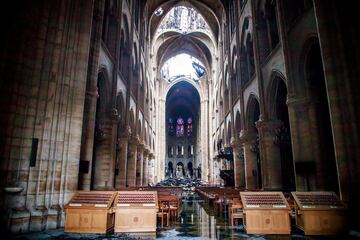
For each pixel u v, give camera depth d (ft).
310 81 45.21
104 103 59.41
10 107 29.58
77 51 36.76
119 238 25.32
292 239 25.04
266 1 63.72
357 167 29.35
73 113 34.86
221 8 118.32
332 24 33.40
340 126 30.89
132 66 88.69
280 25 51.65
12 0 31.53
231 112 96.32
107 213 28.40
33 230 28.07
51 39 34.06
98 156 57.31
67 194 32.48
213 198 52.90
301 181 42.52
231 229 30.66
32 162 29.43
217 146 136.26
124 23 77.46
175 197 39.73
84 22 38.14
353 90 30.96
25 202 28.81
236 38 87.04
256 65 66.13
